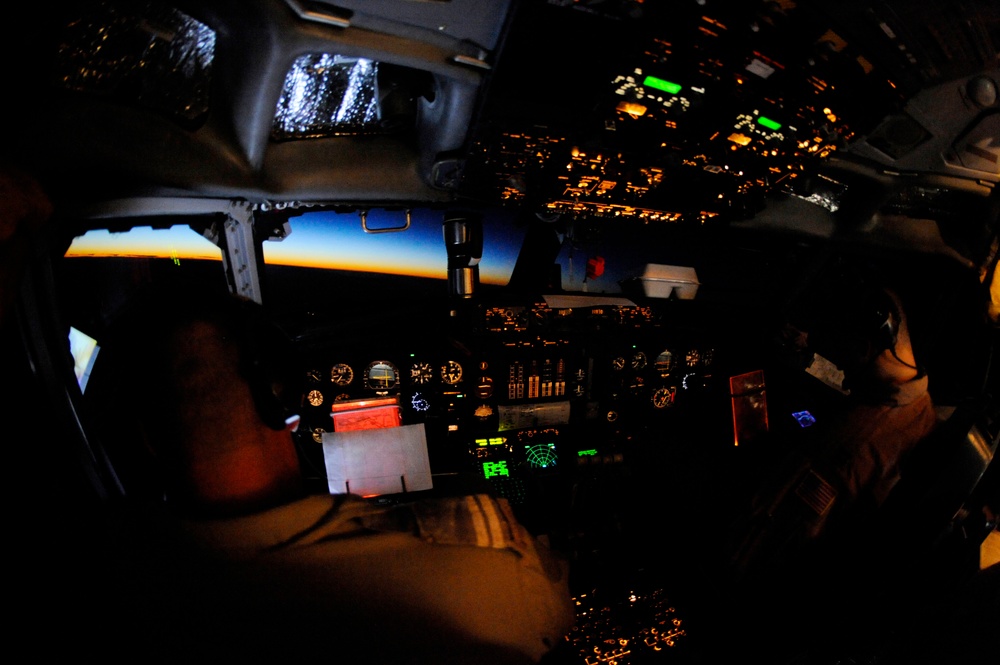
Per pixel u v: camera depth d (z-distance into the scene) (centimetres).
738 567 199
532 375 260
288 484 80
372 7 115
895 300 199
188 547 69
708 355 292
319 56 155
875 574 161
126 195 151
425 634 73
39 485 130
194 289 76
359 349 234
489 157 169
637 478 277
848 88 135
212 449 72
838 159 205
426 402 248
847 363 212
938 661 110
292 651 67
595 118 144
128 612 67
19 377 138
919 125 177
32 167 124
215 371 72
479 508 94
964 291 231
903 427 192
